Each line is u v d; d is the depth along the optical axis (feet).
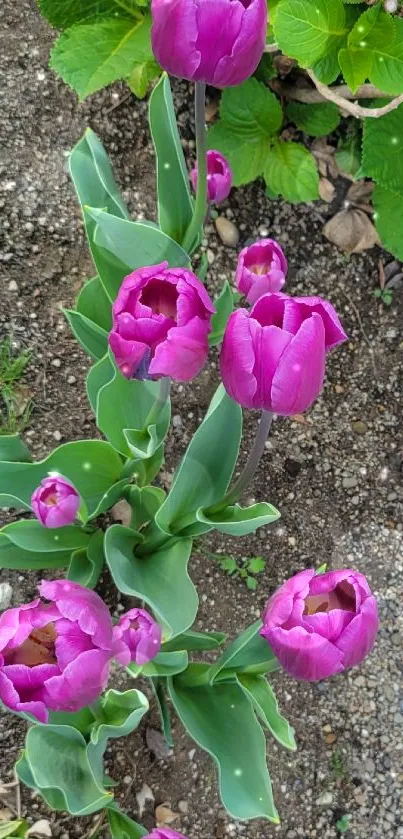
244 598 2.30
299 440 2.42
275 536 2.35
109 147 2.32
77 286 2.24
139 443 1.66
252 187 2.45
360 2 2.12
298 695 2.31
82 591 1.21
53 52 2.00
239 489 1.50
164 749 2.16
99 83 1.99
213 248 2.39
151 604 1.48
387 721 2.35
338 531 2.41
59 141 2.27
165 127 1.55
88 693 1.20
